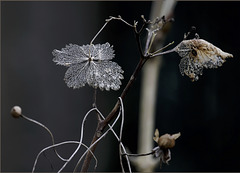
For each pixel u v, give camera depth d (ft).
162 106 4.24
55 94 4.52
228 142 4.23
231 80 4.20
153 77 2.52
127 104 4.53
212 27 4.23
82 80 1.77
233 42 4.21
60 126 4.47
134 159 2.26
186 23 4.22
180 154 4.28
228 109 4.21
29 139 4.40
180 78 4.21
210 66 1.79
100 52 1.77
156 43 2.31
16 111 1.71
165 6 2.34
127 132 4.50
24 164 4.34
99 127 1.77
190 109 4.26
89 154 1.76
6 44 4.47
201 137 4.26
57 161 4.36
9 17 4.51
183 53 1.79
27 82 4.50
